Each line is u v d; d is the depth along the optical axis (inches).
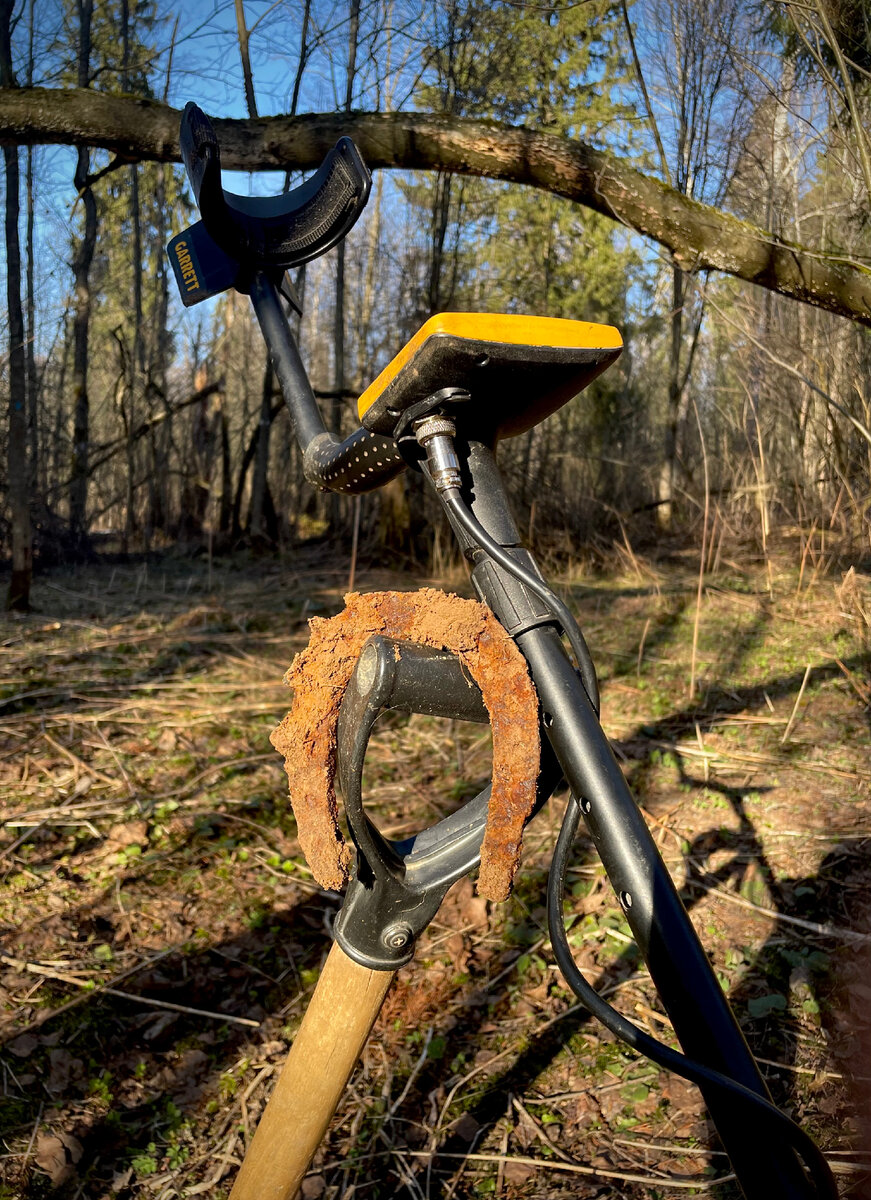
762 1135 25.3
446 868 35.3
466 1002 90.6
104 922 102.1
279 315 49.8
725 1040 26.3
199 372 414.0
